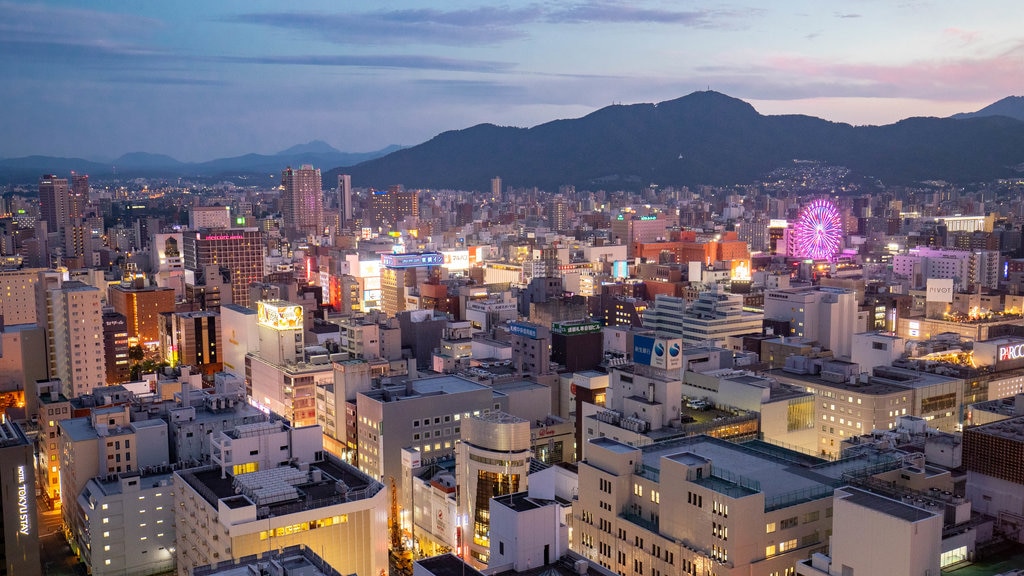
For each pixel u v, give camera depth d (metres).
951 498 165.75
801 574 150.75
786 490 173.75
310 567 146.25
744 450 199.88
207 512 197.88
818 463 192.88
